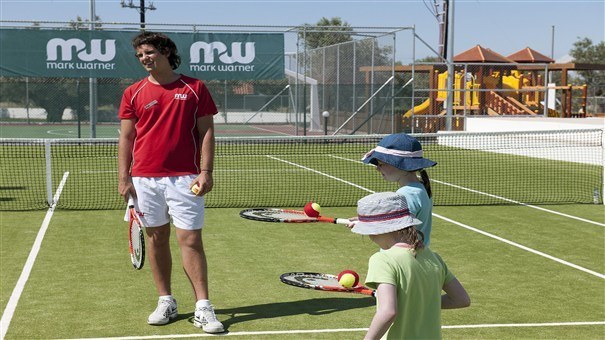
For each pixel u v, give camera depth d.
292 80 32.25
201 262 6.04
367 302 6.98
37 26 23.38
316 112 30.55
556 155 21.66
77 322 6.29
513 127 24.88
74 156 21.41
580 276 8.13
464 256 9.10
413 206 4.31
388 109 26.45
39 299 7.00
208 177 5.82
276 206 12.88
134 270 8.16
